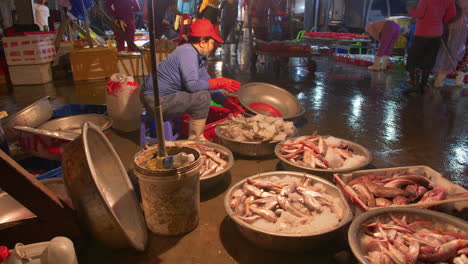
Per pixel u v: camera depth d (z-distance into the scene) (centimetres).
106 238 181
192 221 207
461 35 634
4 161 153
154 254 190
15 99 568
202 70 335
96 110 415
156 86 173
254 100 435
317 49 1260
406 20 1064
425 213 180
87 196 167
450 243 158
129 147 348
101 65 753
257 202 203
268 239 176
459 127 425
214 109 401
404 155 336
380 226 175
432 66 602
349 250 192
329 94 610
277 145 287
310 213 196
